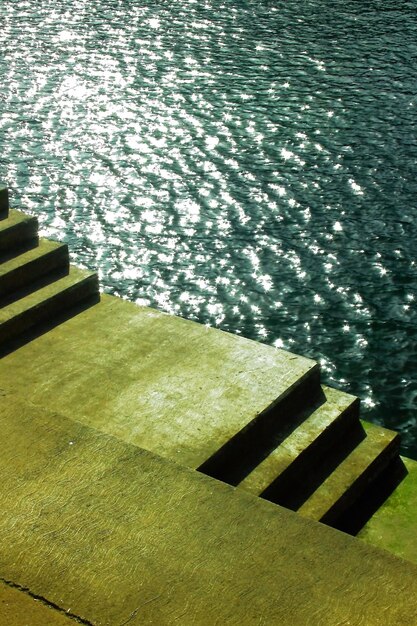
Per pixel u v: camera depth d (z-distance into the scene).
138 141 37.88
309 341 24.52
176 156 36.41
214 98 42.12
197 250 29.53
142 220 31.59
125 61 47.19
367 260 28.23
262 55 47.56
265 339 24.81
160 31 51.84
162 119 40.00
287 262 28.45
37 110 40.91
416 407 21.52
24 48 49.06
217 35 50.91
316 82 43.53
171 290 27.42
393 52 47.03
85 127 39.16
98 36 51.06
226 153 36.53
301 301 26.39
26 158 36.38
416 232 29.75
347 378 22.81
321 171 34.53
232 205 32.38
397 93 41.75
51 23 53.31
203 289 27.36
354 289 26.73
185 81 44.34
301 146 36.81
